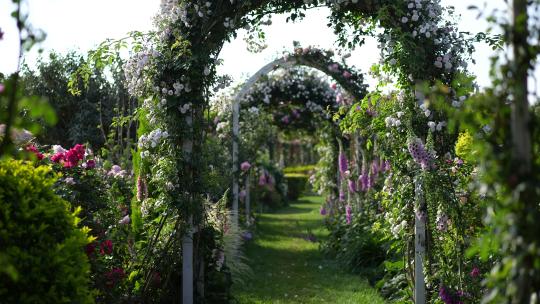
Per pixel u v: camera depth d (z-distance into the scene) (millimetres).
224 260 6004
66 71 10820
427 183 4285
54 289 2705
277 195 17656
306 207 18656
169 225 4977
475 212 4281
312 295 6211
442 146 4629
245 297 6016
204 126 5035
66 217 2955
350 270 7402
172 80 4840
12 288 2609
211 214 5910
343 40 5137
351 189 8695
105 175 5863
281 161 27562
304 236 10969
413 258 4879
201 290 5098
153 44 4887
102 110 10656
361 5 4867
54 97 10734
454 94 4492
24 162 3438
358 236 7652
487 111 2201
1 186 2736
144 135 4867
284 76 11164
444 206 4188
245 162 9883
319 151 11281
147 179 5242
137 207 5410
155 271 4828
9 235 2633
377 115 5137
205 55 4789
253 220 10820
